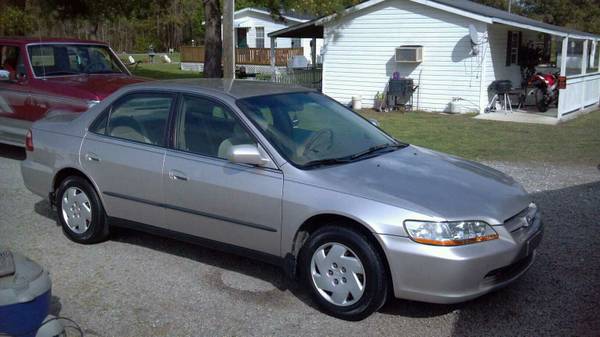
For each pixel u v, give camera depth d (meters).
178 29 56.44
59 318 3.29
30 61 8.94
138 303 4.38
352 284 4.04
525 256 4.12
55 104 8.45
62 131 5.70
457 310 4.24
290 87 5.50
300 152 4.54
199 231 4.82
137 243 5.67
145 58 47.06
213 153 4.73
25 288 3.03
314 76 24.38
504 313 4.18
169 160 4.88
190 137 4.89
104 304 4.36
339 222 4.13
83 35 35.59
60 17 21.47
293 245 4.31
